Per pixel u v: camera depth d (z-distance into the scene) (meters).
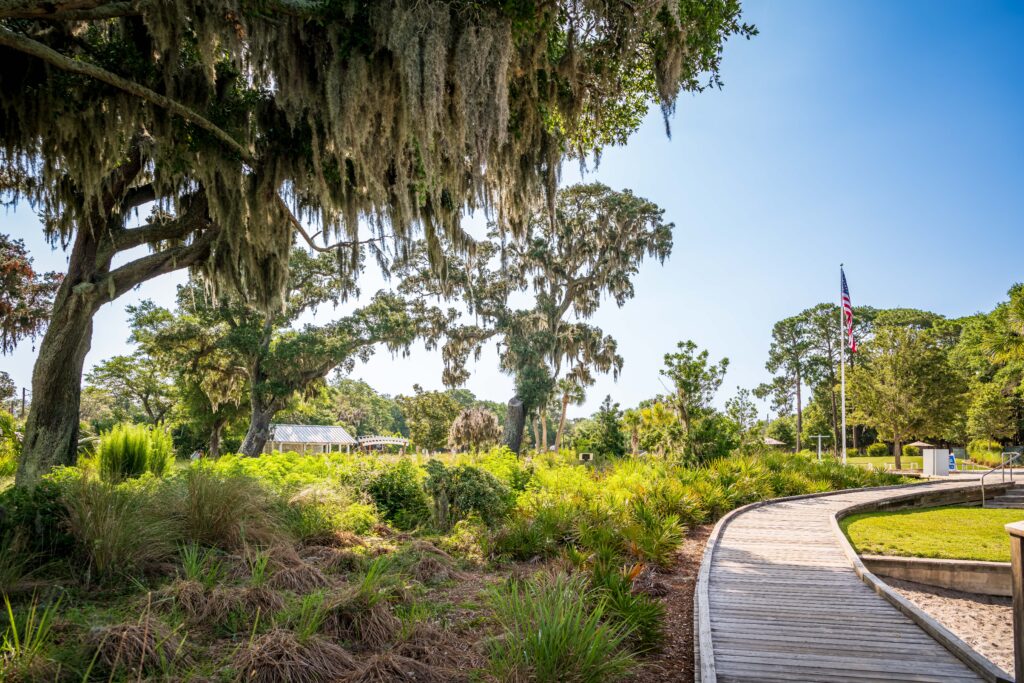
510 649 3.81
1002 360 28.36
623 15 8.27
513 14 7.48
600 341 30.48
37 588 4.66
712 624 5.00
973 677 3.84
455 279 29.44
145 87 8.52
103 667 3.49
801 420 60.81
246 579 5.25
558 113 9.60
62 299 10.87
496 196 10.17
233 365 30.56
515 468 13.80
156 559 5.55
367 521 8.66
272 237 10.62
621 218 29.25
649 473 14.73
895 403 33.81
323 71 8.18
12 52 7.88
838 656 4.24
